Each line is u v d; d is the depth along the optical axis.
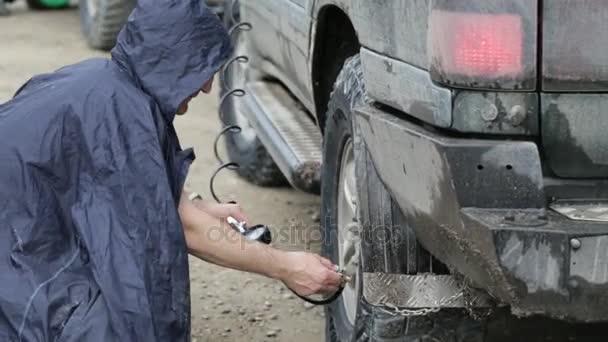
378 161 3.28
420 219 3.07
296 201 6.32
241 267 2.99
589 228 2.65
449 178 2.81
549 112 2.82
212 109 8.95
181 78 2.84
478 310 3.23
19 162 2.79
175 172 2.91
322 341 4.47
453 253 2.95
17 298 2.73
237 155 6.60
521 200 2.80
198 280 5.16
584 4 2.76
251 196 6.43
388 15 3.22
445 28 2.82
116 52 2.90
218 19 2.89
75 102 2.80
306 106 5.00
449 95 2.84
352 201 3.75
